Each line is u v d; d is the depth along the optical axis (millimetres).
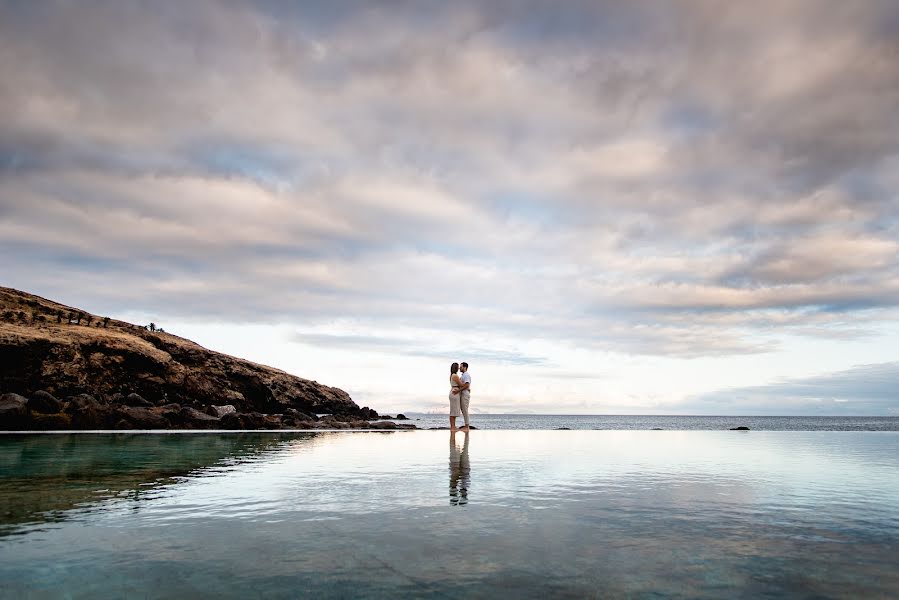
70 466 8172
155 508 5016
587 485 6465
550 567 3328
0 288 39406
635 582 3072
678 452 11016
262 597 2805
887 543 3895
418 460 9328
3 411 19234
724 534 4125
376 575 3166
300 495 5723
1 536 3963
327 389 54156
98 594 2830
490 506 5152
